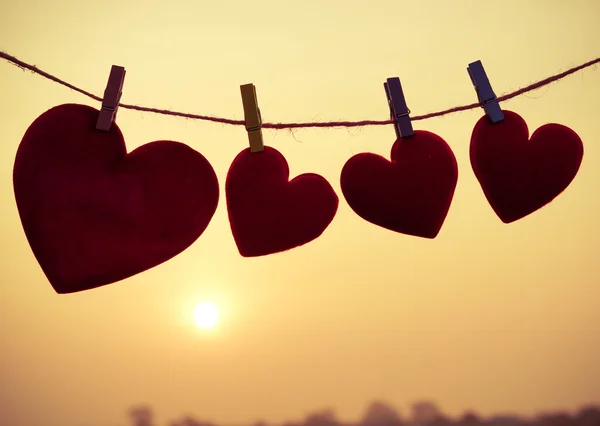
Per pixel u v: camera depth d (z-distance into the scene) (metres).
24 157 0.83
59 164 0.83
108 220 0.84
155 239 0.84
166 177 0.84
